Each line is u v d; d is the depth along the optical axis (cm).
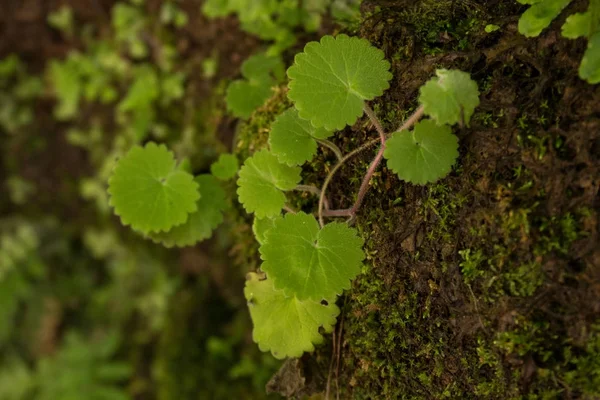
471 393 38
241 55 52
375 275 40
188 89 56
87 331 80
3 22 72
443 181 38
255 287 41
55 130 74
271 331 40
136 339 73
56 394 76
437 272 39
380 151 39
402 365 40
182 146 55
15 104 75
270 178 41
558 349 36
